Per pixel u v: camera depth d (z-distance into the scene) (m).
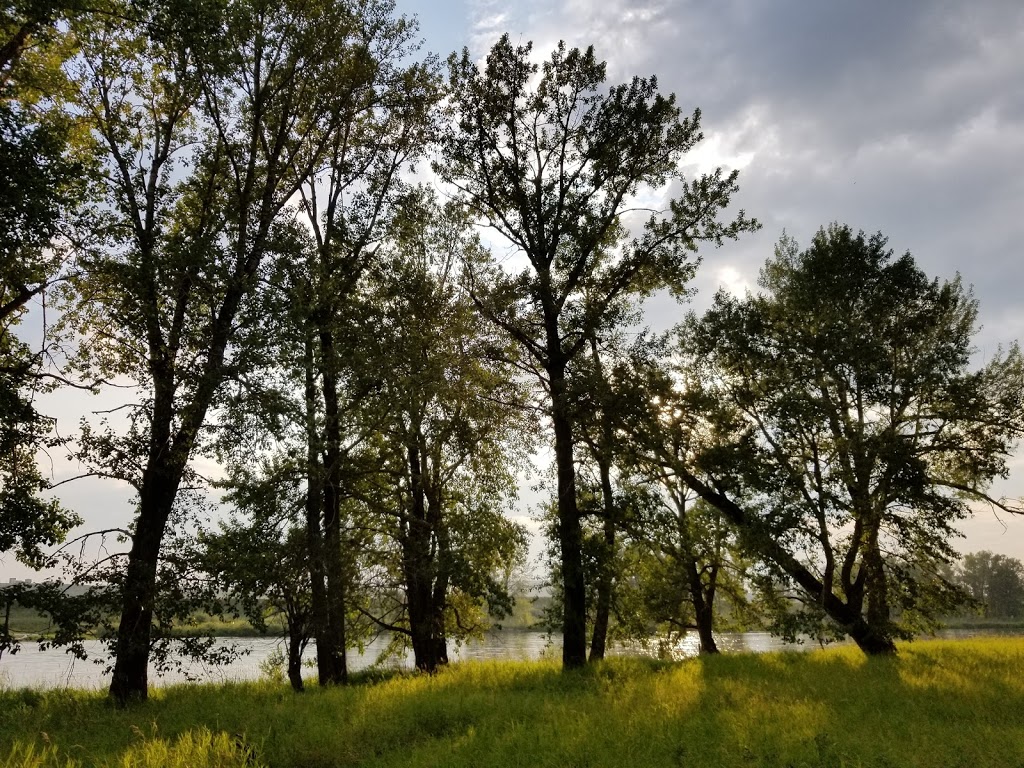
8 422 13.48
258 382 15.69
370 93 20.75
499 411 21.69
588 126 20.06
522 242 20.58
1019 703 11.09
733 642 47.72
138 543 14.99
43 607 13.08
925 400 20.05
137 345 16.20
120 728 11.05
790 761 7.54
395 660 27.66
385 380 18.84
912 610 20.33
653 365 19.27
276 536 17.00
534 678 16.33
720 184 19.52
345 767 8.78
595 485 19.27
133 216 16.23
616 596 21.38
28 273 14.52
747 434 20.66
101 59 16.89
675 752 8.12
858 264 21.33
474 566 20.89
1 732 10.55
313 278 17.73
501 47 20.34
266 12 17.92
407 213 21.20
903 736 8.82
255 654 35.00
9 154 12.16
